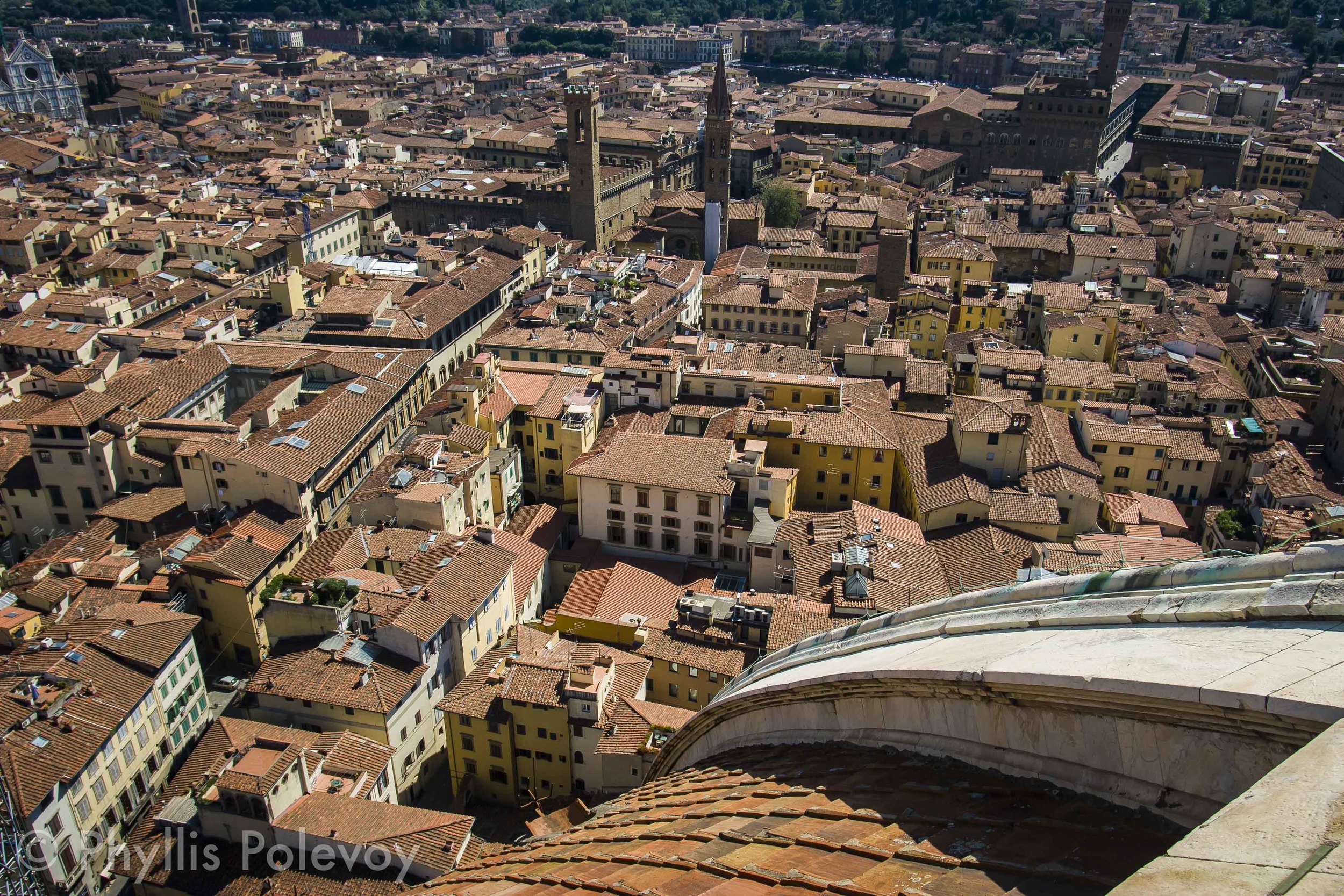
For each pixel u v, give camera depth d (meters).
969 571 120.69
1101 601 29.28
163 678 105.81
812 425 143.00
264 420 151.62
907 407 164.25
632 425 148.50
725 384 153.50
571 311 190.00
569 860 36.50
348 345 184.00
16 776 88.25
